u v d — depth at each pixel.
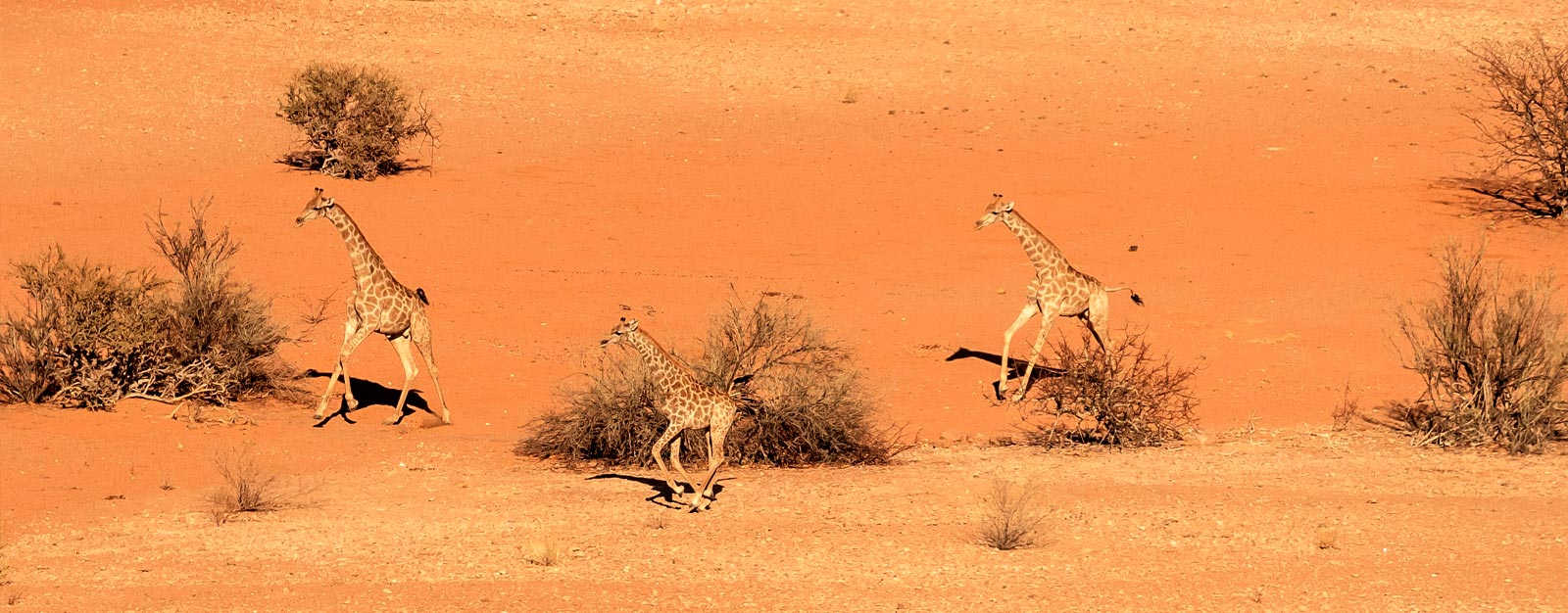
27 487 16.94
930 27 62.09
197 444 19.33
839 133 46.41
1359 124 46.91
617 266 31.89
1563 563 13.70
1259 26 62.03
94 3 58.91
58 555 14.28
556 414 19.88
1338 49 58.19
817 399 19.22
